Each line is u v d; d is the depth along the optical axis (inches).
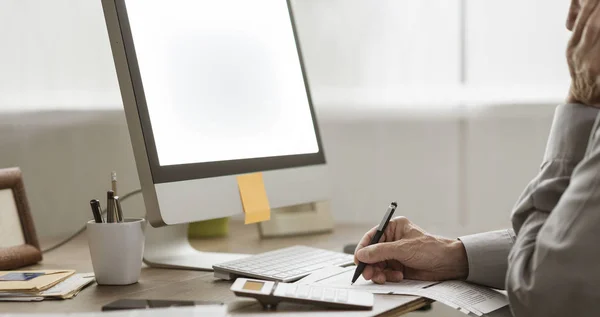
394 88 90.1
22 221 52.7
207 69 51.4
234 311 36.2
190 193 47.5
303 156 59.2
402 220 46.9
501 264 42.9
